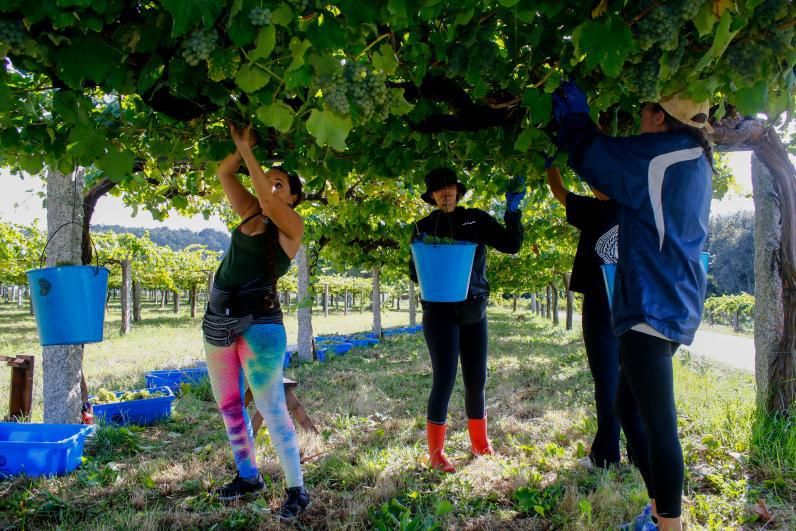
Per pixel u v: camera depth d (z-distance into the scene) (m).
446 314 3.41
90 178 4.91
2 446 3.46
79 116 1.85
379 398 5.74
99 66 1.62
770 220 4.14
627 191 1.96
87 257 4.55
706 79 1.83
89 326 2.75
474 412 3.61
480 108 2.58
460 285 3.07
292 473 2.78
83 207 4.54
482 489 3.08
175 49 1.73
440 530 2.62
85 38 1.60
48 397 4.37
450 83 2.48
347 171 3.13
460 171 3.80
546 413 4.77
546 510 2.81
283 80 1.73
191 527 2.68
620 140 1.99
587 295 3.24
